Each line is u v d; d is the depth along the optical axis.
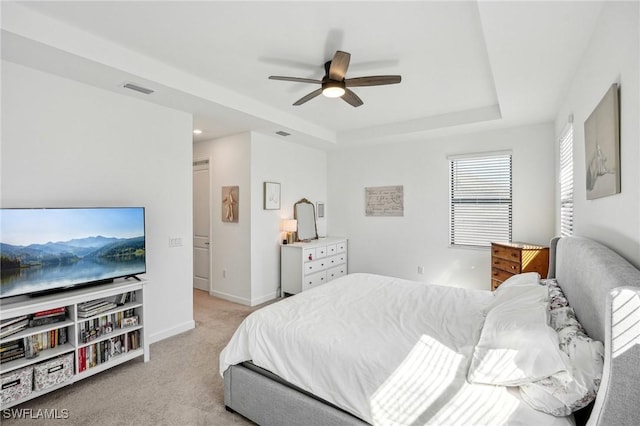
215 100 3.05
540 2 1.55
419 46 2.31
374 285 2.92
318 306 2.33
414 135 4.44
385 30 2.10
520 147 3.95
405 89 3.15
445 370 1.47
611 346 0.97
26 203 2.30
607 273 1.24
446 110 3.83
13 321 2.06
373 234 5.23
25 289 2.12
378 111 3.89
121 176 2.86
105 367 2.43
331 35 2.17
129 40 2.25
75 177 2.56
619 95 1.42
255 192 4.41
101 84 2.62
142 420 1.98
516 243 3.79
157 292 3.18
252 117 3.55
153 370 2.59
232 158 4.55
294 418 1.75
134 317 2.69
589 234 2.03
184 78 2.77
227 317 3.88
